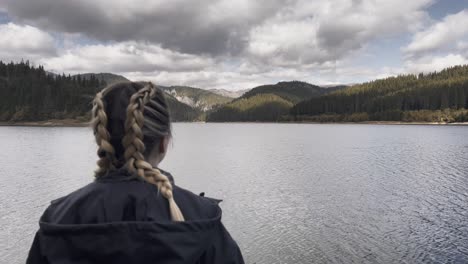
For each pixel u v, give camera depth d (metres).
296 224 24.16
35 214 27.41
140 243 1.36
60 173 46.53
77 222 1.47
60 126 179.25
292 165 53.03
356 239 21.19
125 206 1.46
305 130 163.88
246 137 119.88
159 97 1.62
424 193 33.56
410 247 19.75
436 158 60.72
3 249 20.59
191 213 1.53
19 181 41.12
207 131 169.38
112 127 1.54
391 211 27.31
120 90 1.58
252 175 44.22
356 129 165.75
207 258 1.49
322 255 18.70
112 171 1.54
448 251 19.23
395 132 138.75
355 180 40.66
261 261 18.12
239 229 23.19
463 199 31.02
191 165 53.12
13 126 177.00
